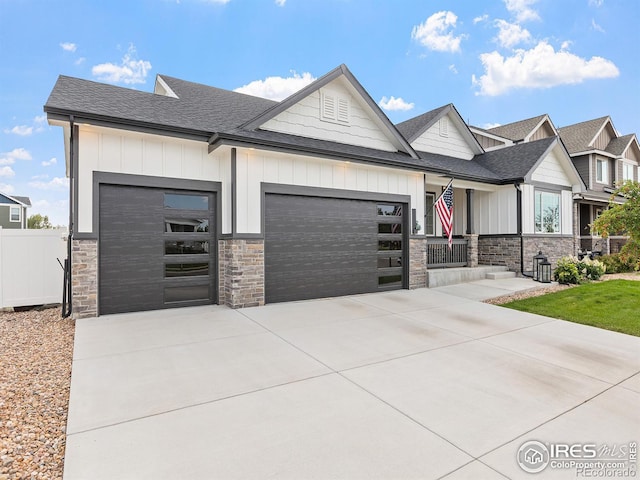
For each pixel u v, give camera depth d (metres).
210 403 3.39
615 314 7.22
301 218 8.40
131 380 3.88
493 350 5.08
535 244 13.12
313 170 8.51
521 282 11.20
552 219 13.98
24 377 4.08
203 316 6.73
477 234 13.80
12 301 7.37
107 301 6.74
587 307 7.85
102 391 3.60
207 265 7.76
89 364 4.31
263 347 5.05
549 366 4.49
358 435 2.87
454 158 14.48
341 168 8.97
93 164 6.47
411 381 3.97
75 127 6.32
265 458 2.56
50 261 7.75
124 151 6.76
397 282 10.16
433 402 3.47
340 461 2.54
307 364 4.44
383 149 10.27
